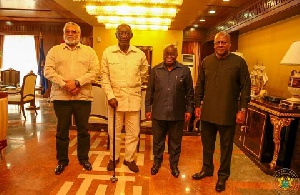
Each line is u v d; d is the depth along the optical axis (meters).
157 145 2.90
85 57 2.77
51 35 9.34
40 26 9.29
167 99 2.70
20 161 3.14
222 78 2.49
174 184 2.68
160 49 8.23
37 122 5.26
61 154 2.91
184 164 3.24
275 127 3.01
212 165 2.86
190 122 4.48
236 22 6.21
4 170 2.87
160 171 2.99
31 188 2.49
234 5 5.76
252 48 6.08
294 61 3.03
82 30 9.32
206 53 10.06
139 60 2.79
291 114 2.92
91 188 2.52
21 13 7.97
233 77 2.46
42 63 9.23
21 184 2.56
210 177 2.88
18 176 2.73
